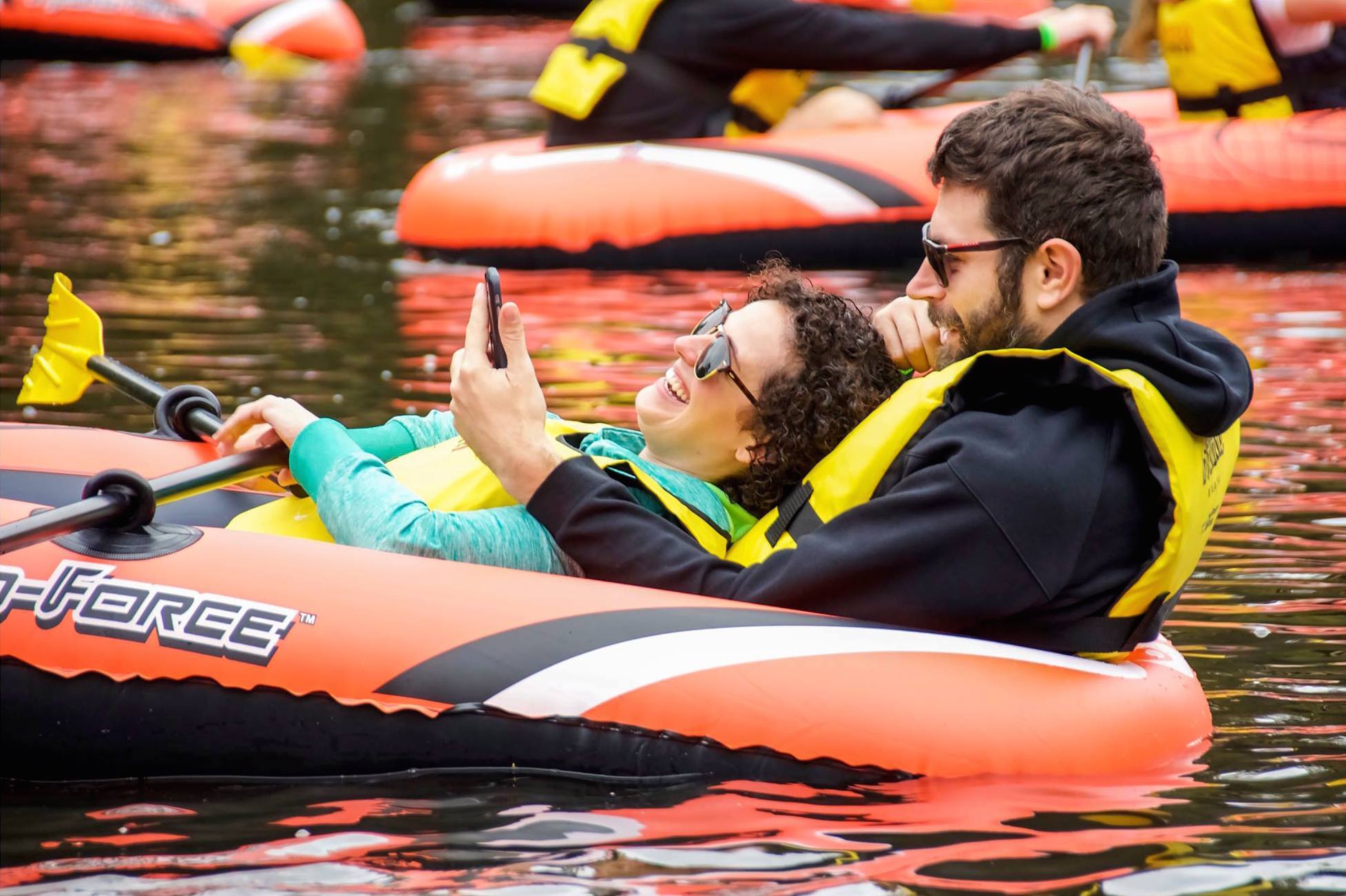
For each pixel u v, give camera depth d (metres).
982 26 24.28
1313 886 6.67
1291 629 9.99
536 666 7.84
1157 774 7.79
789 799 7.51
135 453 10.02
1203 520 7.98
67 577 8.19
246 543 8.34
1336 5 22.69
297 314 19.77
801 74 24.83
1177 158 23.03
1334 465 13.55
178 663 7.96
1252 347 17.94
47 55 46.25
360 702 7.86
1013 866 6.85
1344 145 22.73
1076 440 7.69
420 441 9.98
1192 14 23.58
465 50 52.41
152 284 21.36
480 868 6.88
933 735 7.62
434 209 23.66
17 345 17.56
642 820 7.34
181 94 41.16
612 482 8.33
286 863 6.95
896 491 7.79
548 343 18.45
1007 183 7.70
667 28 24.06
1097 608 8.02
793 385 8.43
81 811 7.62
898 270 23.12
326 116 37.97
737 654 7.80
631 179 23.23
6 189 28.03
